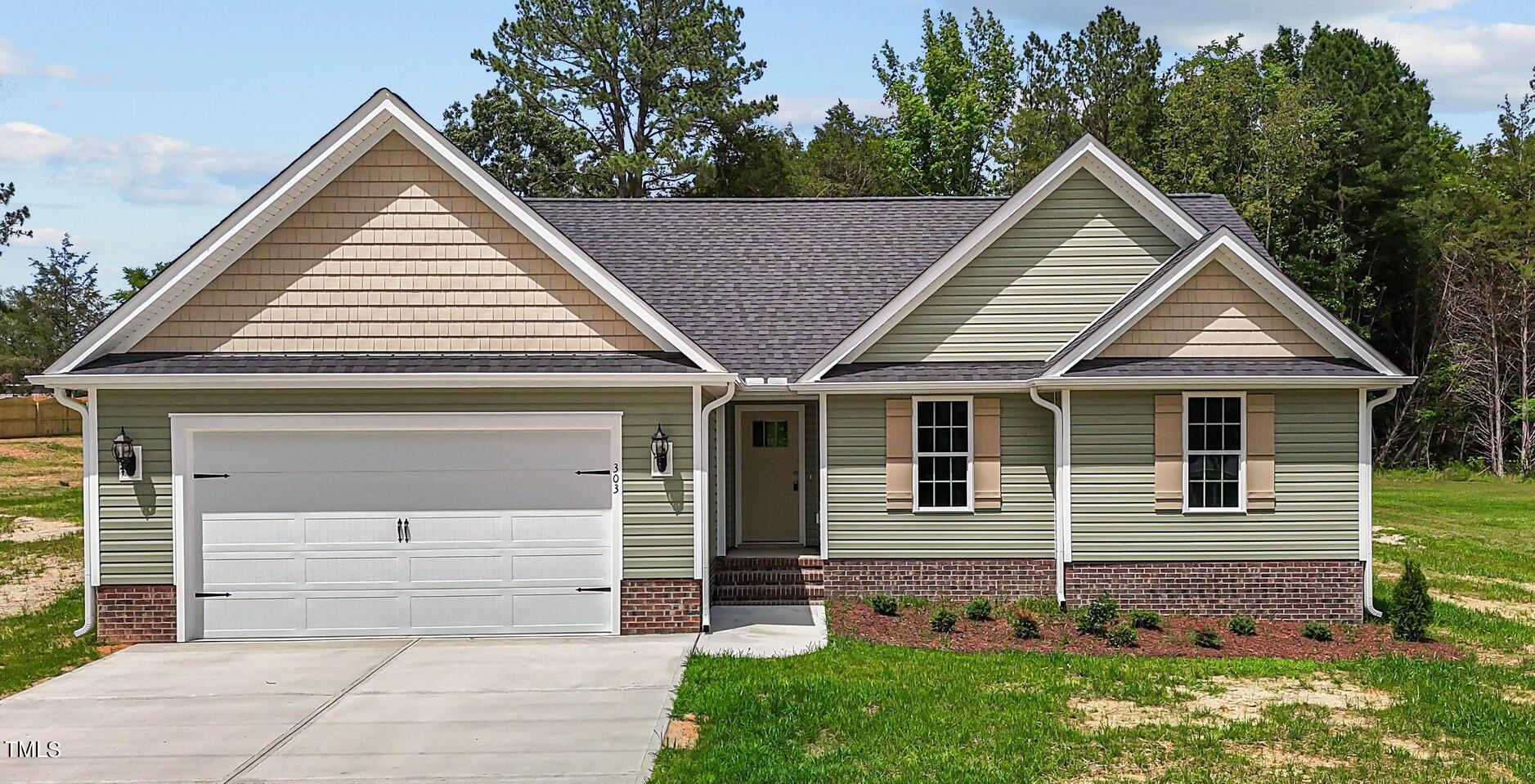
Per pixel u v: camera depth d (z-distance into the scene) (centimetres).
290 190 1464
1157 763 973
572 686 1216
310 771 944
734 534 1880
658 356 1484
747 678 1235
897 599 1691
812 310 1912
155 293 1459
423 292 1484
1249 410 1641
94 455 1436
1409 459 4722
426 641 1448
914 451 1705
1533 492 3875
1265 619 1645
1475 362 4494
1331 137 4472
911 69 5569
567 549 1476
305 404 1443
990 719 1084
